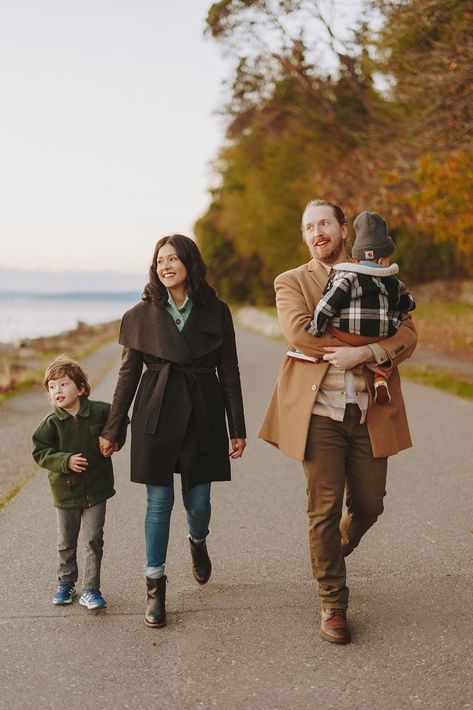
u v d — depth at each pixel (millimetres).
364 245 3797
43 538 5344
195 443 4012
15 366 19641
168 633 3799
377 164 17953
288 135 30062
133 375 4074
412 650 3553
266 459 7898
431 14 12711
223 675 3355
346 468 3963
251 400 11852
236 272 61969
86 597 4113
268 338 29594
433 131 14203
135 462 3947
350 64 18688
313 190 35531
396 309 3885
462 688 3186
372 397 3834
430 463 7328
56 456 4035
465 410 10242
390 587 4340
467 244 15211
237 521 5695
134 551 5043
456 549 4934
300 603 4145
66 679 3338
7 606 4148
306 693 3180
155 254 4059
